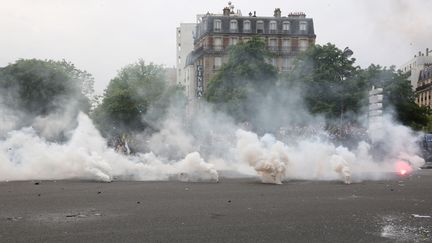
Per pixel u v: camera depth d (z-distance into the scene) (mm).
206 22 85438
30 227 8523
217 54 83375
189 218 9422
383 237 7812
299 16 86625
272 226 8680
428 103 95750
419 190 14375
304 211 10289
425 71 104312
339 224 8867
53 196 12703
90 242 7426
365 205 11195
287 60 83688
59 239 7613
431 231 8289
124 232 8133
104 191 13906
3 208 10633
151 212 10109
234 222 9023
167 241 7508
